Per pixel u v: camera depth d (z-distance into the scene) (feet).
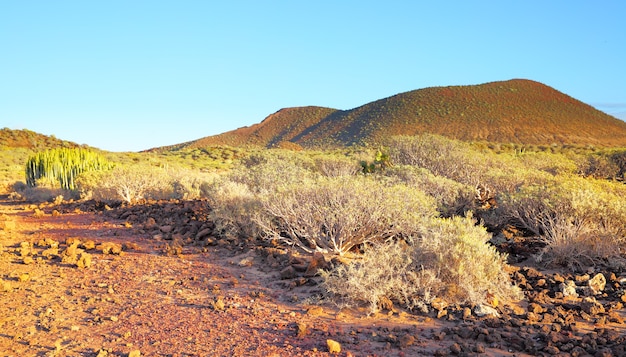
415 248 21.52
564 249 24.97
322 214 28.25
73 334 16.83
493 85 500.33
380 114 465.47
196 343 15.93
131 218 43.78
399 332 16.66
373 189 29.58
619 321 17.44
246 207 33.42
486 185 48.62
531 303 19.17
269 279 23.97
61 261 27.58
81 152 86.33
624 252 25.13
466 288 19.30
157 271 25.67
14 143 183.52
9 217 47.11
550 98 480.23
